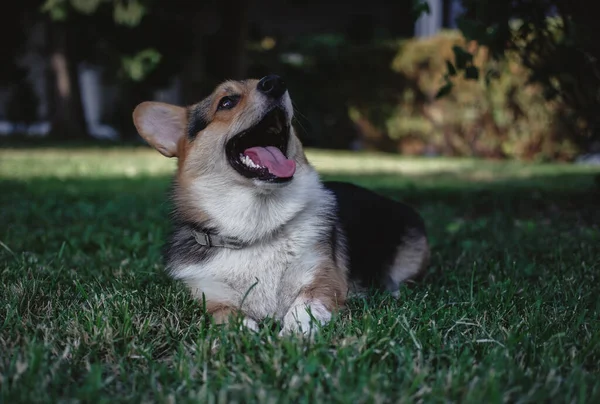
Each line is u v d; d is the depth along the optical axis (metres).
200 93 5.44
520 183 2.93
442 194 2.44
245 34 5.24
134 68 5.13
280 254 1.09
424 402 0.79
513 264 1.29
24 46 6.28
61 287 1.18
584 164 4.29
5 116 6.91
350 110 5.45
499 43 1.66
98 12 4.78
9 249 1.38
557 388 0.79
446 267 1.37
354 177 3.23
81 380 0.85
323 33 6.85
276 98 1.12
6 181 2.79
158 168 3.70
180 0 4.91
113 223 1.82
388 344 0.90
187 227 1.14
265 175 1.08
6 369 0.85
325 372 0.83
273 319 1.04
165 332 0.97
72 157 4.27
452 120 4.96
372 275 1.28
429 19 5.83
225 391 0.79
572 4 1.63
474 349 0.91
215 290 1.08
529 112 4.52
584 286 1.17
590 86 1.75
